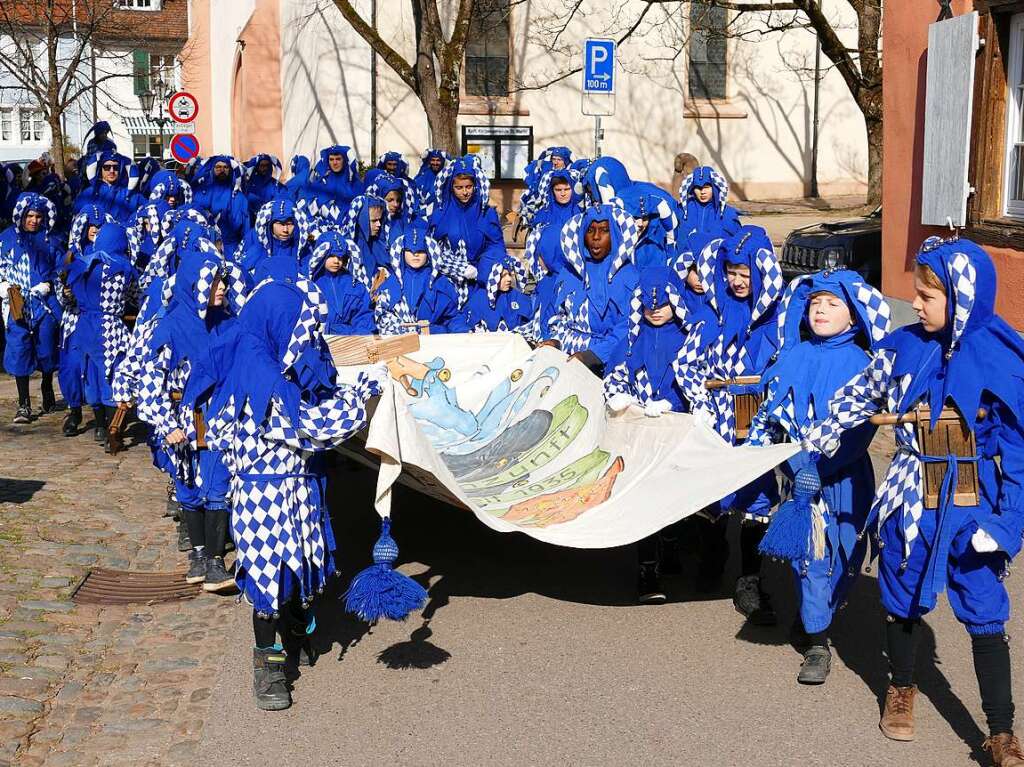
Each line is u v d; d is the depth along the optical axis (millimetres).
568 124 27609
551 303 8742
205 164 14344
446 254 10258
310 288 5277
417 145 26672
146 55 35750
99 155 13508
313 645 6102
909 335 4816
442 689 5547
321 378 5297
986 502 4621
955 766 4762
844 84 28500
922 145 12617
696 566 7293
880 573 4914
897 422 4742
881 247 14062
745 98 28297
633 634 6195
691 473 5941
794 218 25484
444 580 7059
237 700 5430
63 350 10648
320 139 26453
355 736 5082
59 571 7137
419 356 8375
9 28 26844
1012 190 11227
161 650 6023
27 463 9906
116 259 9773
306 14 26594
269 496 5203
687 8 27422
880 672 5688
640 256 8859
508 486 6957
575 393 7426
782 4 20344
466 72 27156
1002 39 11133
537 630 6262
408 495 8789
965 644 5996
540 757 4883
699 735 5055
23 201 11383
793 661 5832
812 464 5234
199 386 6434
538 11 27031
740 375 6344
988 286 4535
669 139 28094
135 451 10414
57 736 5066
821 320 5434
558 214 10711
